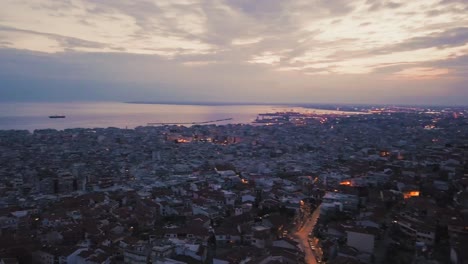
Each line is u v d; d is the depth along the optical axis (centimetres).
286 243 15700
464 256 12756
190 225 18688
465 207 18625
